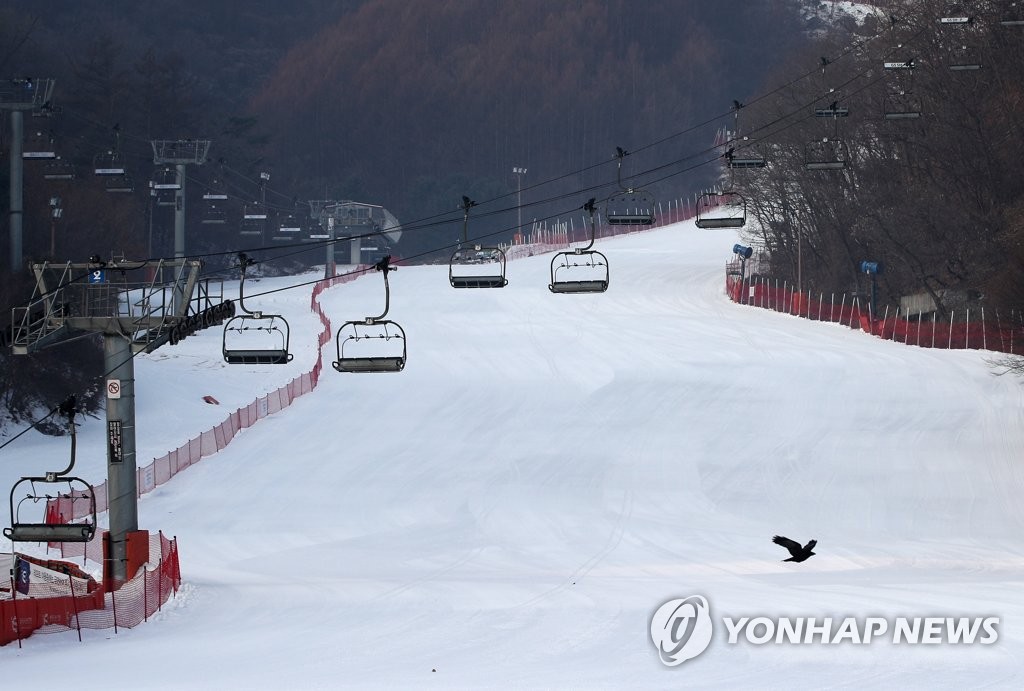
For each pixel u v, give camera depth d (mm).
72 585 42469
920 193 134625
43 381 91062
